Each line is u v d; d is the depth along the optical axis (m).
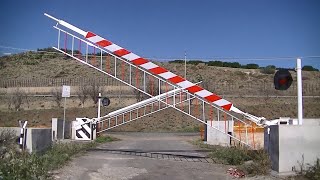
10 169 10.08
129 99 65.75
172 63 97.56
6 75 87.88
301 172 11.28
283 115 57.38
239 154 15.69
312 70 95.00
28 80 83.56
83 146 20.06
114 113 30.09
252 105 63.25
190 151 21.58
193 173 13.22
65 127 26.02
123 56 18.12
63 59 100.06
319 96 68.31
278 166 11.73
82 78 83.75
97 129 30.89
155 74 18.16
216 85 80.50
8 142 13.57
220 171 13.65
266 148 13.62
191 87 18.05
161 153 20.00
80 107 62.62
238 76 92.81
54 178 11.01
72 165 13.67
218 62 105.50
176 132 49.97
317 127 11.91
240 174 12.59
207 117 42.62
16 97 64.56
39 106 65.88
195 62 100.69
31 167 10.57
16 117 54.50
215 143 26.05
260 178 11.69
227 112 21.83
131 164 14.98
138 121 56.34
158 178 12.24
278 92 72.94
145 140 33.84
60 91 67.44
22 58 98.38
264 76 93.88
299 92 13.42
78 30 18.39
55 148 15.97
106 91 71.69
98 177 11.98
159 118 58.59
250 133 21.61
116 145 25.27
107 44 18.20
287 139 11.78
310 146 11.83
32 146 13.67
